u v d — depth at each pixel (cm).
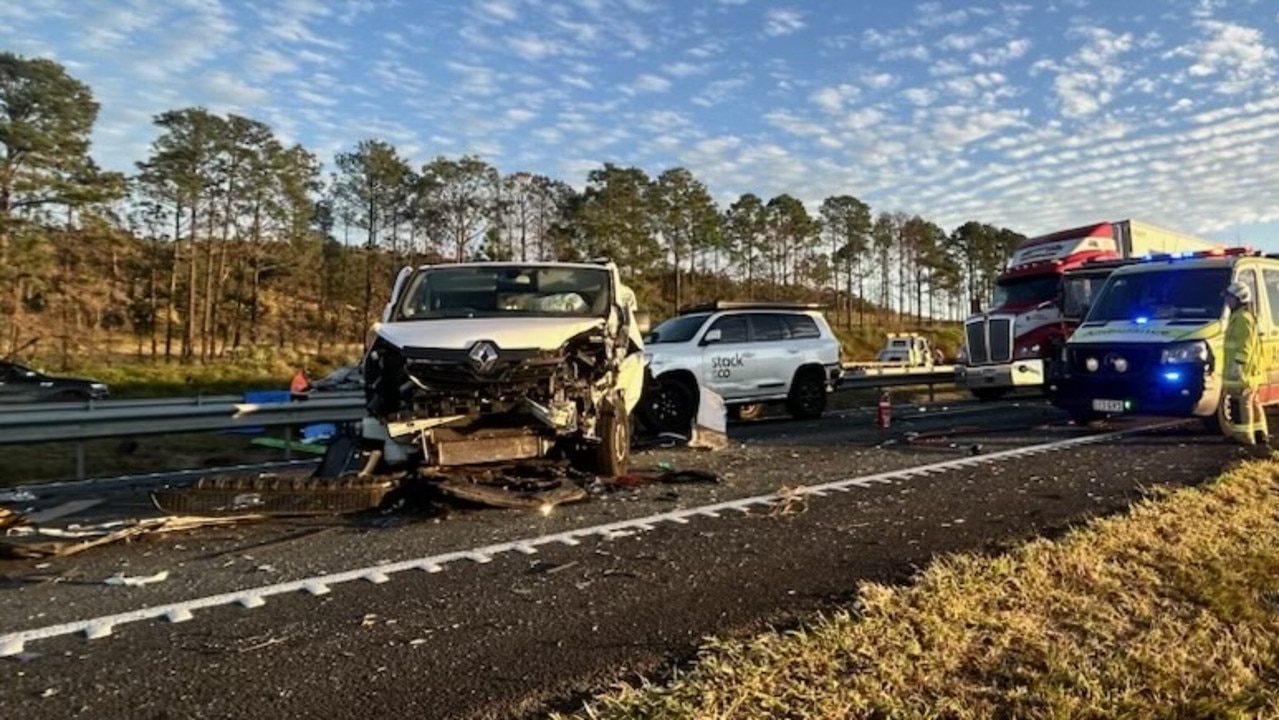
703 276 7525
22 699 300
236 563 480
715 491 676
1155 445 882
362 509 586
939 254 8631
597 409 699
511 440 646
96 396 2195
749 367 1294
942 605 376
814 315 1441
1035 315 1625
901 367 2214
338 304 6612
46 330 4991
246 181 5244
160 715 287
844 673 310
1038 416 1273
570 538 525
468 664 328
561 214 6372
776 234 7662
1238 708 287
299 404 1170
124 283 5922
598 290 752
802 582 427
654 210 6606
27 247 4022
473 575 448
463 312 710
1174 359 915
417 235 6150
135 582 442
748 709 283
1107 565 437
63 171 4194
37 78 4088
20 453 1205
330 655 338
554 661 331
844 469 780
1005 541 496
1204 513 546
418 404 609
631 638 354
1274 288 1016
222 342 5459
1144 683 305
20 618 388
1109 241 1733
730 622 371
